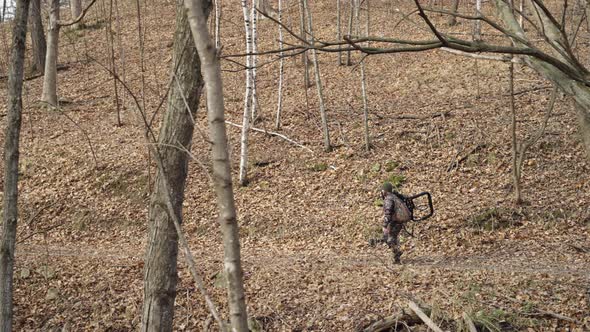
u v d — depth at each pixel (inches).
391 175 605.0
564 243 459.8
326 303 381.1
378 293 384.5
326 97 818.8
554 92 499.2
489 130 650.2
